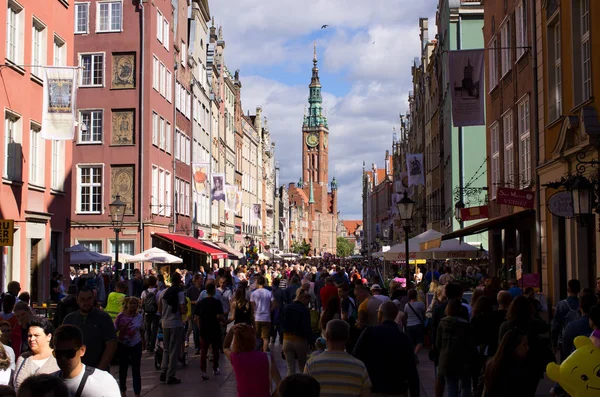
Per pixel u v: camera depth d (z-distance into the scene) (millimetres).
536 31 22016
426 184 63281
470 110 21469
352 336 13305
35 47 25531
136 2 41781
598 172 15273
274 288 23578
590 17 17016
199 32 58125
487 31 30594
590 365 6805
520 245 25484
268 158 112438
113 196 41562
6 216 22984
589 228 18219
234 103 79062
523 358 7570
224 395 14188
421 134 68750
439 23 51500
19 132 23906
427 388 14680
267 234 106688
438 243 24984
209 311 16422
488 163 30641
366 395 7301
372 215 162250
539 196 21969
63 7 27547
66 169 28359
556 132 20297
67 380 6441
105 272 34938
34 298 25797
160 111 44469
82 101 41812
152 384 15633
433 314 12305
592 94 17031
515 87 25156
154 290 21312
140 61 41719
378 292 15477
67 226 28453
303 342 13703
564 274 20500
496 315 10438
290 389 4977
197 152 57031
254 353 8531
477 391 8891
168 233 45531
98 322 10016
